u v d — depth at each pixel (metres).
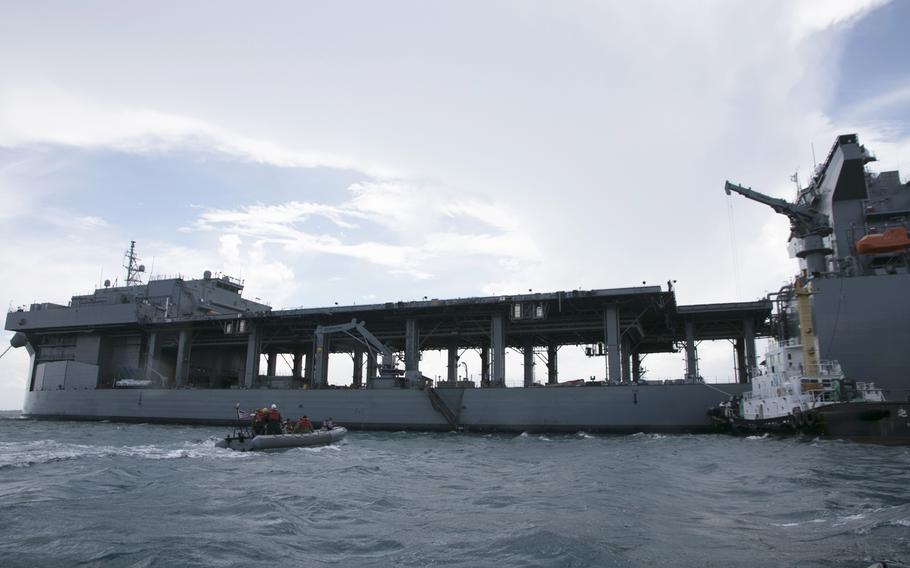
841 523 19.00
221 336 98.69
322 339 84.50
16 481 28.25
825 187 69.75
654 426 66.81
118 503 23.08
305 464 36.47
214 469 33.31
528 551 16.31
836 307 60.41
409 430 74.69
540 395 70.94
